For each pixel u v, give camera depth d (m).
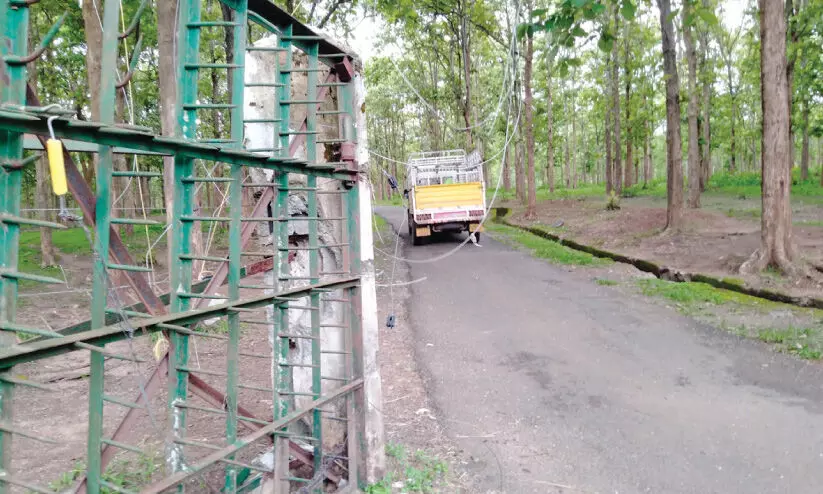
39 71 14.62
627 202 25.36
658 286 10.04
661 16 14.80
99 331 1.80
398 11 13.40
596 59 31.59
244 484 3.20
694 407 5.03
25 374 6.03
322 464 3.34
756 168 41.12
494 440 4.50
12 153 1.57
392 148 49.94
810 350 6.24
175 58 2.63
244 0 2.51
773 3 9.71
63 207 1.65
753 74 29.28
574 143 49.19
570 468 4.02
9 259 1.58
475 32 27.31
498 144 42.44
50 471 3.85
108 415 4.87
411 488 3.66
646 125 35.50
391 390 5.70
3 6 1.58
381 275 12.84
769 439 4.38
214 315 2.31
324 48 3.21
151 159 11.38
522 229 22.02
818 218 16.16
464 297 10.13
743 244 12.19
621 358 6.45
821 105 28.41
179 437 2.46
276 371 2.84
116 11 1.84
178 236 2.36
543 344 7.12
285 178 2.84
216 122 12.27
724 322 7.65
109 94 1.84
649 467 4.01
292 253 3.80
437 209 17.84
